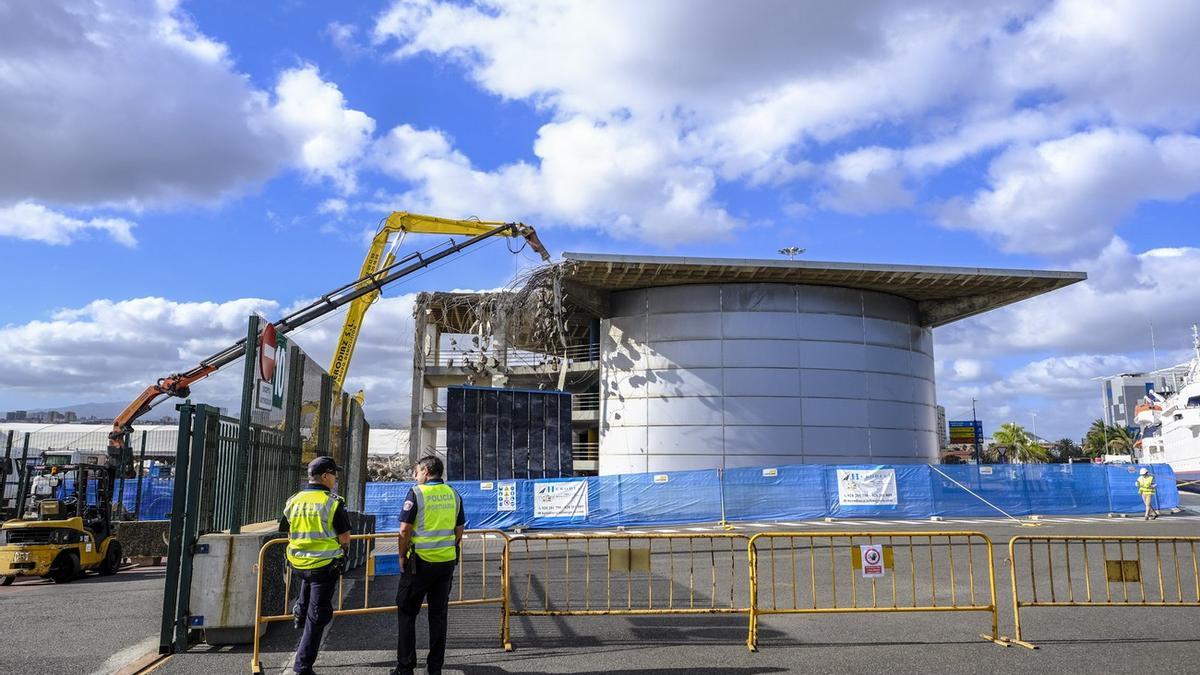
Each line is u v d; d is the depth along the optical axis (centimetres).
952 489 2502
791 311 3350
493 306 3641
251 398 867
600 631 830
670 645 764
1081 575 1249
